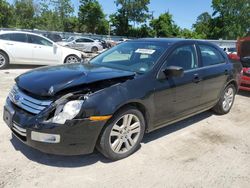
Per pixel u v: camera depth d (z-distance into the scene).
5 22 56.97
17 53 11.08
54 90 3.35
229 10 62.78
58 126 3.25
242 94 8.43
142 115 4.00
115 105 3.53
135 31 65.25
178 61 4.61
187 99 4.76
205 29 69.25
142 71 4.13
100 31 64.38
